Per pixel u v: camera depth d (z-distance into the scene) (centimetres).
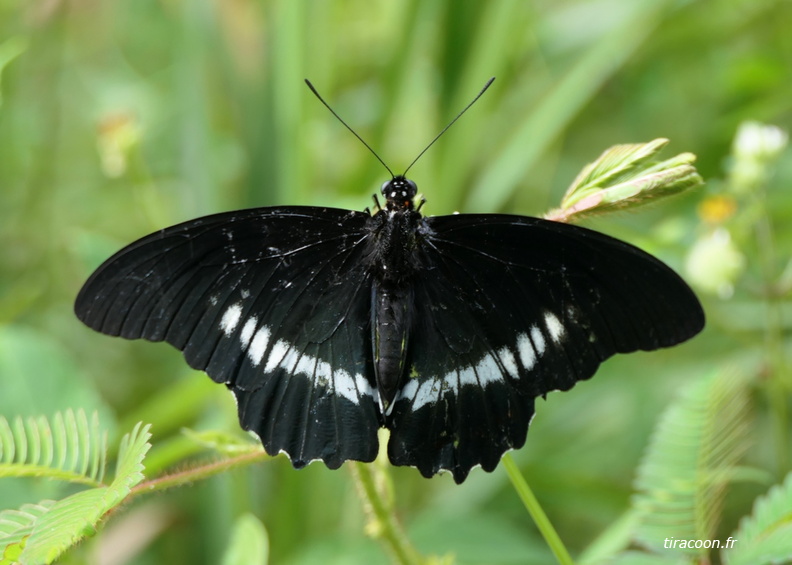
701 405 45
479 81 56
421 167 56
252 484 54
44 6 59
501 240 45
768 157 51
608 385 55
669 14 58
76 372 49
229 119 64
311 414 45
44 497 48
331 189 58
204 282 45
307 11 55
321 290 46
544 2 66
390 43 57
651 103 61
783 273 54
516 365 45
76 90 64
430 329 46
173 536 54
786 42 58
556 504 53
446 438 45
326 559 51
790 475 44
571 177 61
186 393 51
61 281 58
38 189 59
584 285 45
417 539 51
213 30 56
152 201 54
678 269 52
